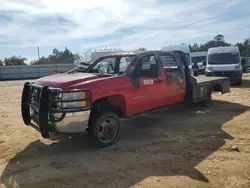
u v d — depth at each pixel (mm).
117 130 4941
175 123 6320
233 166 3762
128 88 5090
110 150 4602
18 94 14367
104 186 3309
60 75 5406
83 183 3414
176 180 3389
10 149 4809
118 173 3672
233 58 14828
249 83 15766
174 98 6473
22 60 57625
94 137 4594
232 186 3203
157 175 3555
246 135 5172
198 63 24062
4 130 6117
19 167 3998
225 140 4898
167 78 6105
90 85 4496
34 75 40281
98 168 3867
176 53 6828
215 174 3527
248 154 4191
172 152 4387
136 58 5430
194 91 7047
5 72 38312
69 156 4391
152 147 4668
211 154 4234
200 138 5078
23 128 6262
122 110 5141
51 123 4270
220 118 6660
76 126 4305
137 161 4066
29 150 4742
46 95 4270
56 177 3621
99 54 19484
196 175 3518
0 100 11688
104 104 4824
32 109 4801
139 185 3295
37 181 3520
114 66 6016
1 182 3527
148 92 5562
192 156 4180
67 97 4230
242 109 7719
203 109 7914
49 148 4820
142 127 6055
